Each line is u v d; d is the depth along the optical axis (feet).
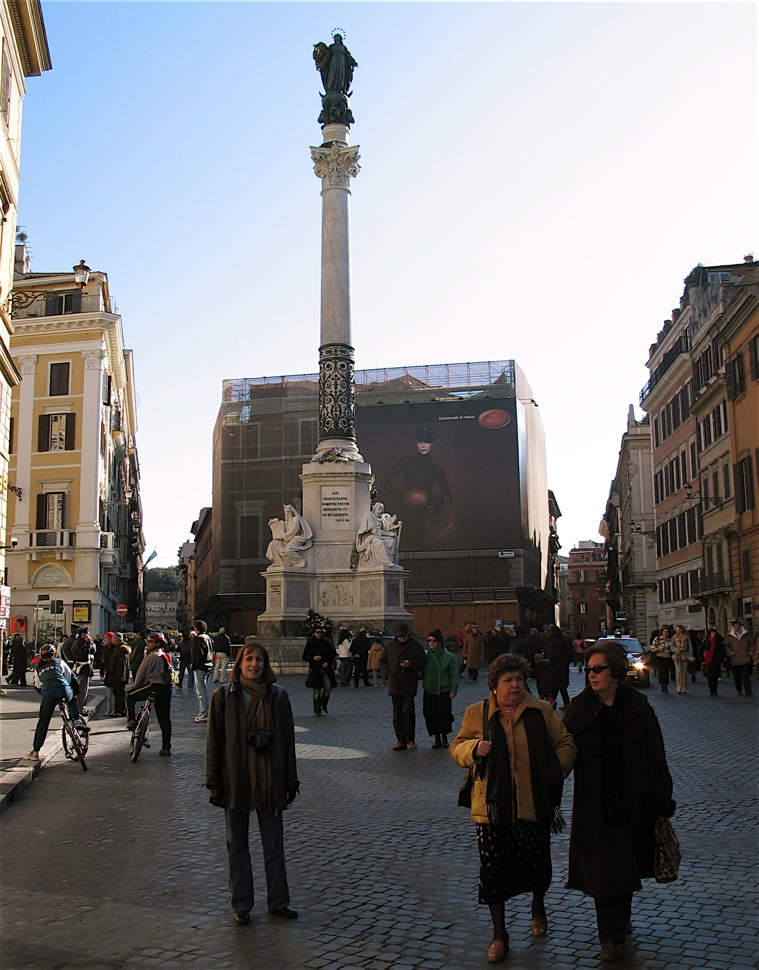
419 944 22.86
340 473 125.80
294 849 32.30
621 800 21.58
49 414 187.83
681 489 202.59
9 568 183.21
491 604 219.41
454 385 236.02
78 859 31.60
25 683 118.42
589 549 578.25
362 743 57.93
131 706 57.26
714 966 21.01
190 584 481.05
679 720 70.03
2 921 25.05
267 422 232.12
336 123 137.39
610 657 22.30
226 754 25.29
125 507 273.95
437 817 37.01
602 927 21.67
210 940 23.36
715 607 172.76
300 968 21.43
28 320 188.65
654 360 228.43
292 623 119.96
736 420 156.15
